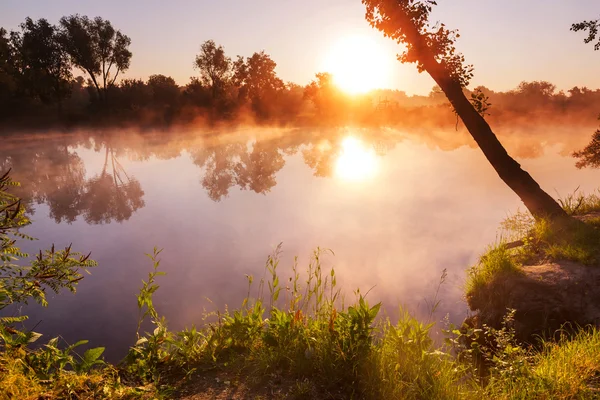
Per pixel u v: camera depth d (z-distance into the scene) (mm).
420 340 4000
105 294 8641
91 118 70188
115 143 54969
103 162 37531
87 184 26641
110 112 72438
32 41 63469
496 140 10203
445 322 7008
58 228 15359
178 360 3893
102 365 4023
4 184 3027
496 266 7793
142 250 12219
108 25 68062
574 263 7242
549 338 6059
